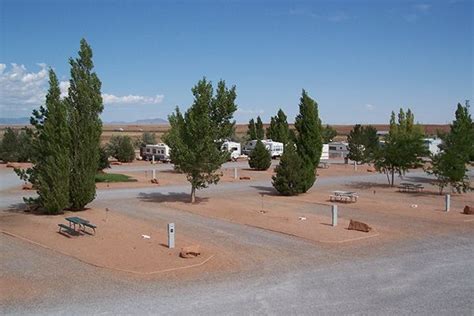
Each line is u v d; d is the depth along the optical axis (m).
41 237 17.52
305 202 27.72
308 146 31.75
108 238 17.44
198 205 25.88
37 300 11.11
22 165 50.84
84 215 22.08
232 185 36.38
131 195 29.88
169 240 16.11
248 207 25.41
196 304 10.89
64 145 22.00
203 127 25.48
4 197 28.44
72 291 11.77
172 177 41.25
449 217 22.95
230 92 26.12
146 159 61.81
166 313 10.32
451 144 31.91
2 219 20.95
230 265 14.27
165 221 21.28
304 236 18.38
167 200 27.75
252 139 72.12
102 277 12.94
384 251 16.19
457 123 34.19
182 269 13.76
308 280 12.78
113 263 14.26
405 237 18.45
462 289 12.09
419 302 11.09
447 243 17.45
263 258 15.12
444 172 31.36
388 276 13.20
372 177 44.44
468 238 18.31
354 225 19.62
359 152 56.47
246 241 17.55
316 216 22.97
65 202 22.08
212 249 16.20
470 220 22.16
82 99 22.45
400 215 23.52
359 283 12.53
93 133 22.83
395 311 10.51
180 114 26.34
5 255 15.12
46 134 21.67
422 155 36.16
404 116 49.94
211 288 12.07
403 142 35.75
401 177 42.19
